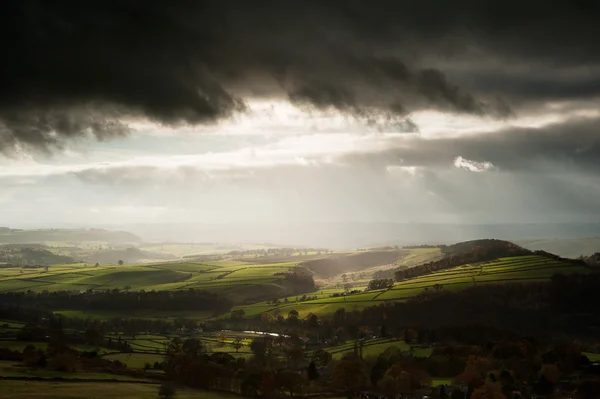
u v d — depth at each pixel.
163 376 150.88
